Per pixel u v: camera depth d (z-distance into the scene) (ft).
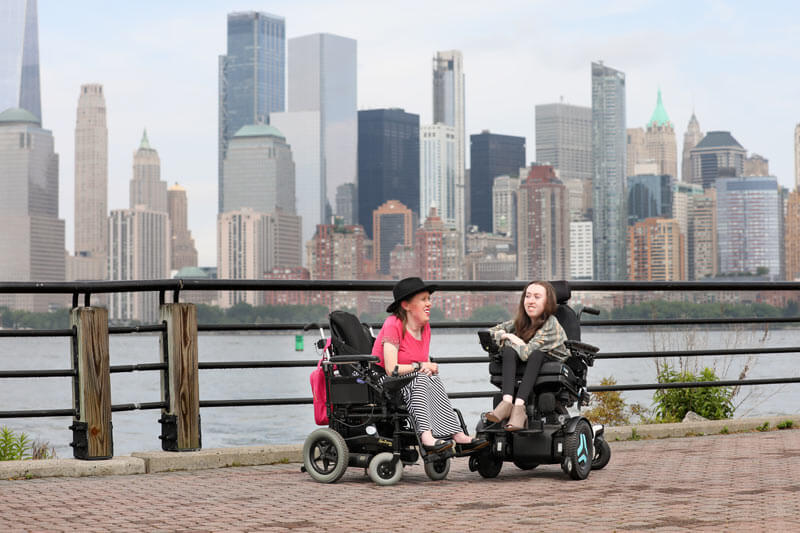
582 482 21.81
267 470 24.16
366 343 22.74
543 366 22.27
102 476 23.15
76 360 23.93
